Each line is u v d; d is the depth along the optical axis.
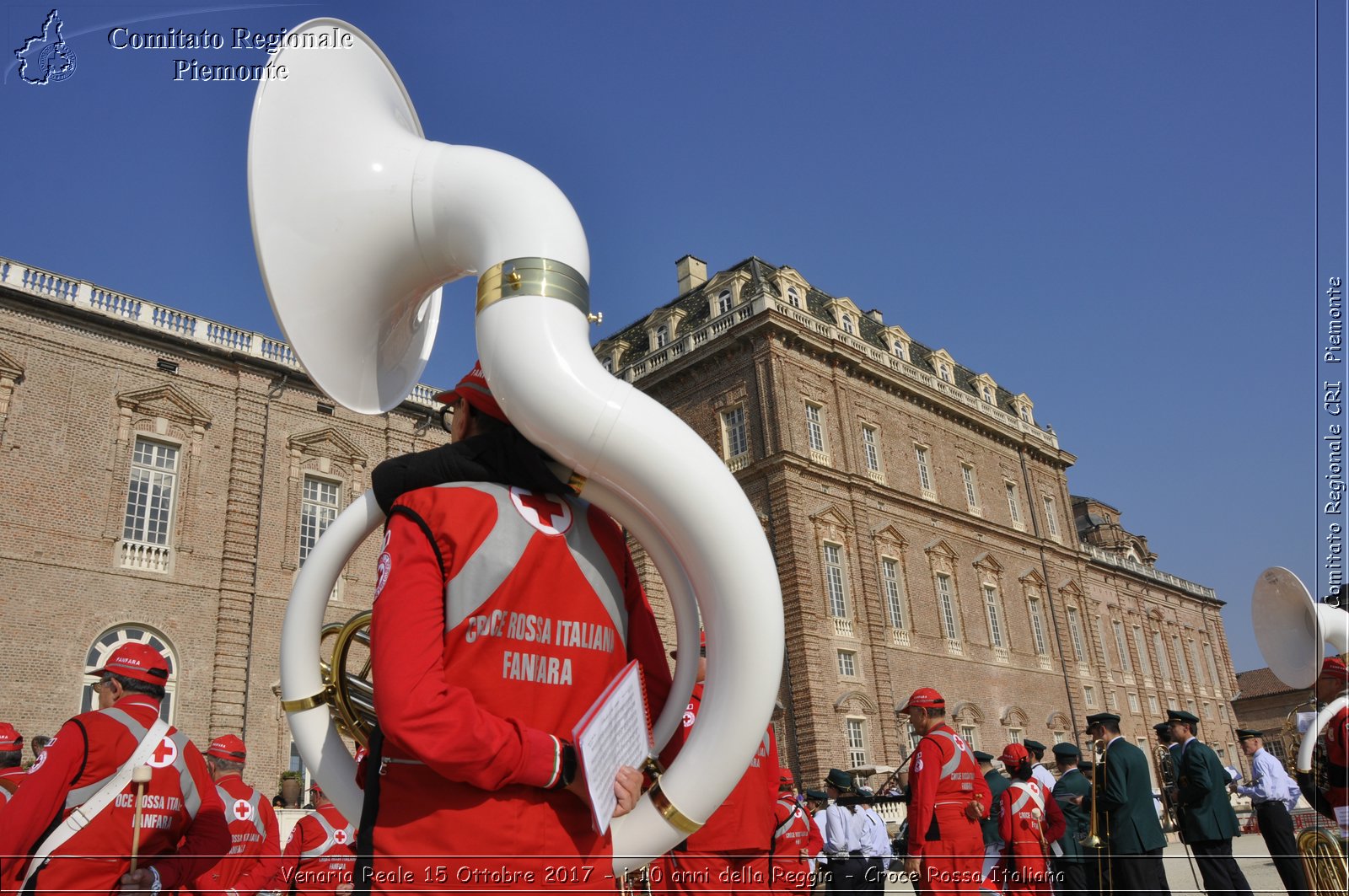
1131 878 7.56
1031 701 35.44
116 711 3.82
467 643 1.63
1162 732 8.81
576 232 1.84
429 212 1.95
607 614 1.84
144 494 20.30
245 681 20.30
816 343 31.03
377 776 1.68
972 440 38.50
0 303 18.95
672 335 34.25
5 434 18.41
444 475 1.80
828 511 29.42
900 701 29.34
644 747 1.78
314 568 1.99
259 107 1.84
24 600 17.89
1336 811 4.30
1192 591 53.88
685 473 1.66
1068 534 42.59
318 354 1.92
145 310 21.17
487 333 1.74
